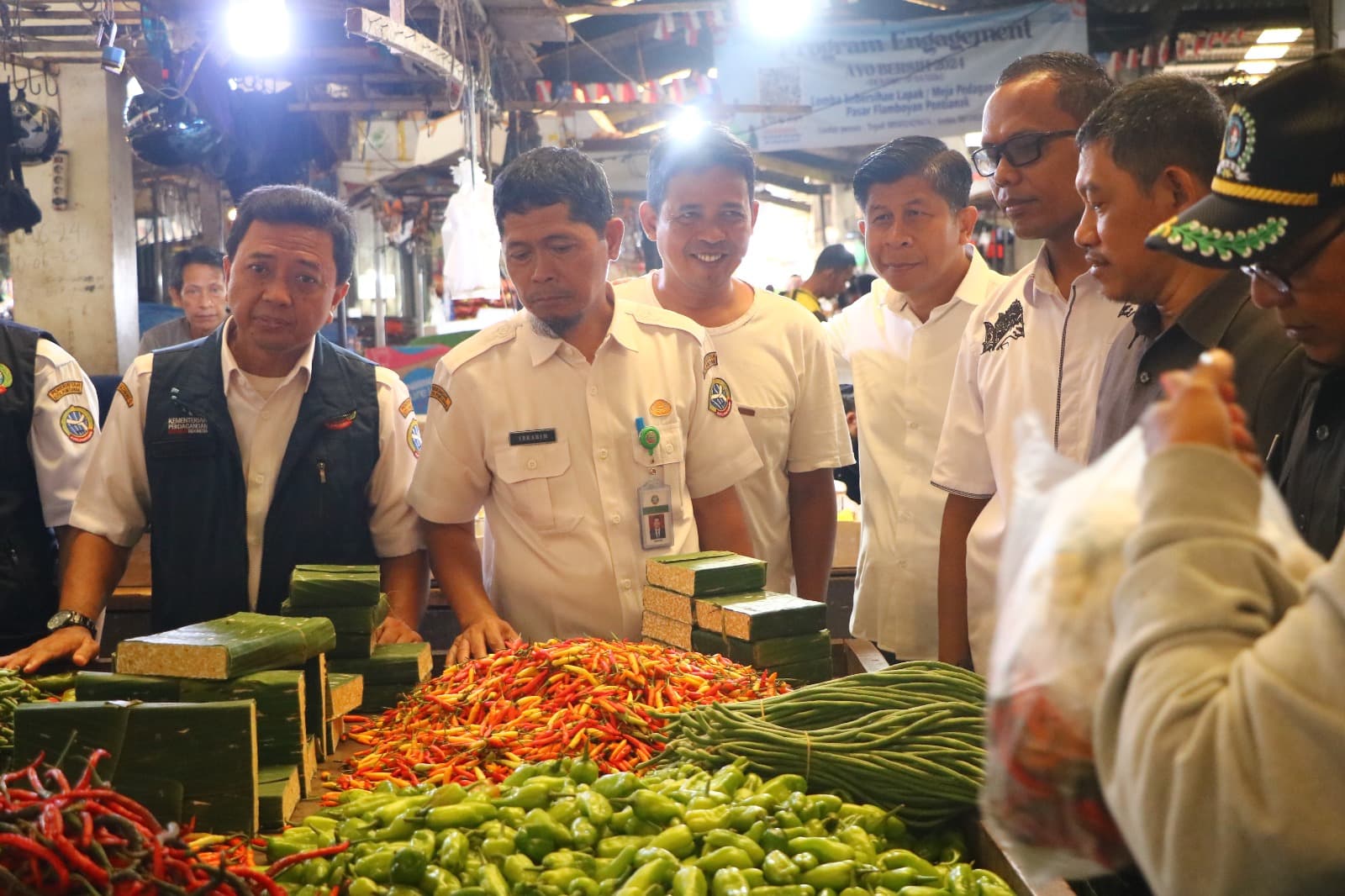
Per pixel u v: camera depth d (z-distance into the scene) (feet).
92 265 24.61
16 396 10.24
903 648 11.43
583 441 9.86
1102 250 6.97
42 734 6.43
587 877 5.96
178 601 9.77
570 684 8.03
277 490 9.74
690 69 36.58
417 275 56.70
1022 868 5.85
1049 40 31.65
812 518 11.92
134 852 5.16
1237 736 3.14
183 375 9.80
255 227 9.18
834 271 22.79
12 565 10.24
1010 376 9.14
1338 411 5.20
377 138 36.45
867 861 6.10
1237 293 6.63
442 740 7.61
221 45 23.12
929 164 10.91
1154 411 3.61
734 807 6.39
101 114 24.32
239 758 6.49
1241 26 33.06
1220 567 3.35
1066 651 3.58
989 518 9.41
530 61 26.86
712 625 8.90
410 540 10.34
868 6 34.22
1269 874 3.13
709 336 11.09
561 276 9.03
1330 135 4.29
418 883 5.97
